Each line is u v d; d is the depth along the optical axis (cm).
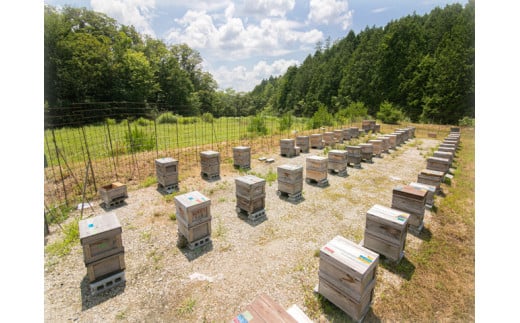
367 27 6988
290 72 8344
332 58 6794
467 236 573
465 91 3747
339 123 2867
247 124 2344
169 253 504
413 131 2178
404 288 415
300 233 585
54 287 409
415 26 4859
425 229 602
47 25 2950
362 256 356
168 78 4853
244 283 424
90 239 377
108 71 3500
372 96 5016
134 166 991
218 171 971
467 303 385
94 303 379
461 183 941
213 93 6750
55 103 2934
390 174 1066
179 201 517
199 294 399
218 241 549
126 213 669
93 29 4038
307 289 410
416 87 4347
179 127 2512
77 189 789
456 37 3984
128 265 465
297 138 1448
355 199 789
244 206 653
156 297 393
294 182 761
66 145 1394
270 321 261
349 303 346
